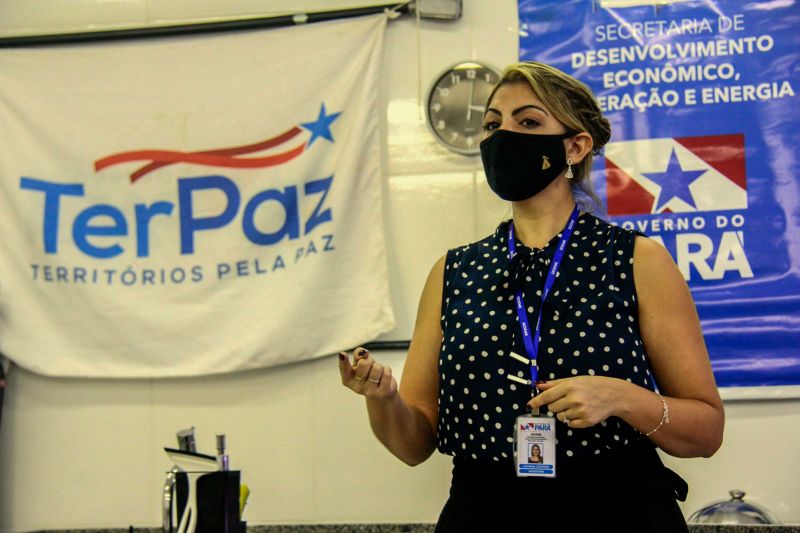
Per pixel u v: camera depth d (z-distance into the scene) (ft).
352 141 11.75
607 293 5.51
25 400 12.20
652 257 5.60
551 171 5.90
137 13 12.35
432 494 11.53
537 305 5.60
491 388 5.49
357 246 11.75
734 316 11.20
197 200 12.02
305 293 11.68
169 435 11.96
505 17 11.94
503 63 11.89
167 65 12.23
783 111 11.36
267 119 11.98
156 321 11.89
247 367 11.70
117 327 11.94
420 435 6.04
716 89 11.48
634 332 5.50
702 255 11.34
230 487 6.76
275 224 11.84
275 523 11.67
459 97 11.84
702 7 11.56
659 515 5.24
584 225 5.85
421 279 11.82
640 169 11.50
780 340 11.12
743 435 11.07
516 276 5.72
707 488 11.06
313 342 11.66
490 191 11.80
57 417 12.14
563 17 11.80
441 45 12.01
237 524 6.80
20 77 12.32
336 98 11.89
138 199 12.10
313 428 11.78
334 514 11.64
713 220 11.35
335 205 11.73
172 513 6.75
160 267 12.00
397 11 12.00
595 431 5.28
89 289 12.00
